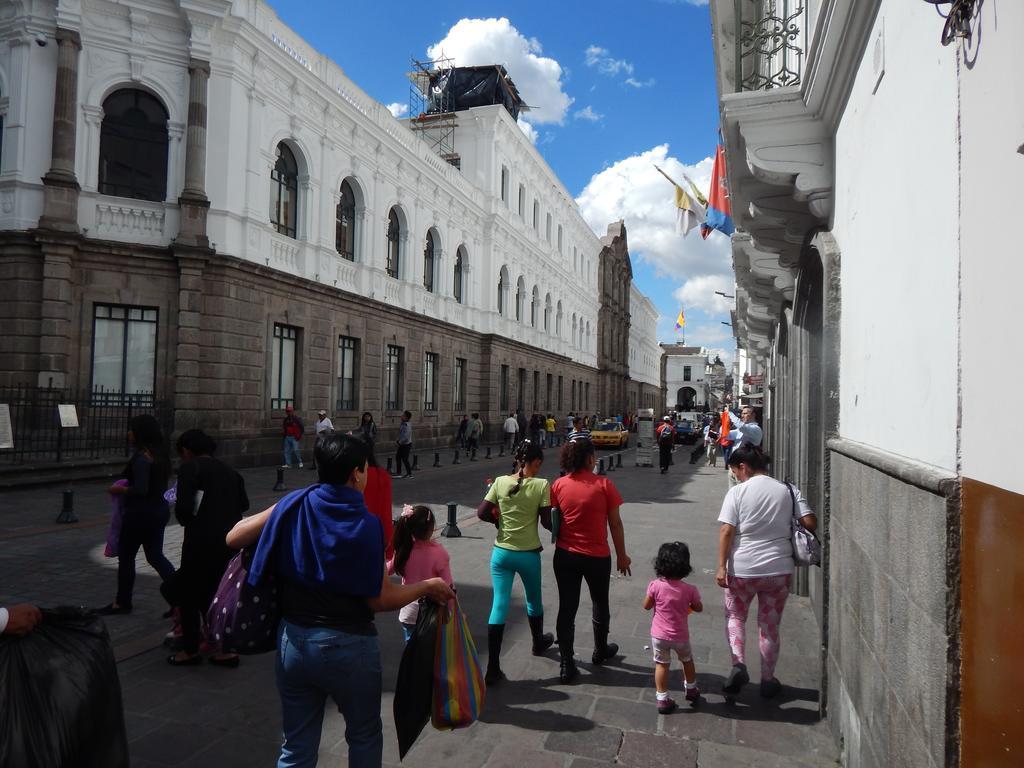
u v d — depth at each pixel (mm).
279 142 19625
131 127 17078
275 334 19250
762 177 4949
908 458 2746
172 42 17016
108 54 16531
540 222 42250
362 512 2768
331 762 3719
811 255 5543
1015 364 1759
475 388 32875
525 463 5016
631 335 76750
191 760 3674
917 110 2707
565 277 48000
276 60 18641
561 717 4273
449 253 29984
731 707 4453
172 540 9258
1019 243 1741
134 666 4922
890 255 3102
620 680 4867
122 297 16469
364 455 2859
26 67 16078
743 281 10047
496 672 4766
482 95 38188
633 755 3816
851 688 3547
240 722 4109
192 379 16734
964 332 2135
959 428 2166
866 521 3252
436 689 3105
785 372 8992
